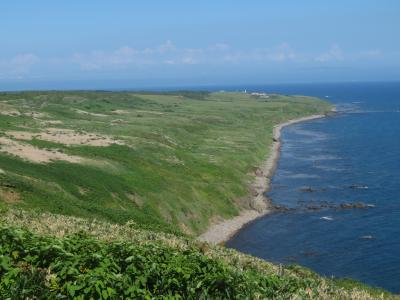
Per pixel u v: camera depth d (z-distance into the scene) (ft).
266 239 179.63
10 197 119.34
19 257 41.50
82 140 256.52
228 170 264.72
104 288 36.73
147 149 263.70
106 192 171.94
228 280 40.57
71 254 40.60
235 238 182.19
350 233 182.60
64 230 63.57
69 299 36.58
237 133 417.69
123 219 131.75
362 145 396.98
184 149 311.47
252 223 199.93
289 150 380.37
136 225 101.81
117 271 40.63
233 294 40.42
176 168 243.60
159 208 181.37
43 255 41.29
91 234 60.70
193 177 236.02
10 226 47.21
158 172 223.51
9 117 312.91
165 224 137.69
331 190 248.52
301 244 172.86
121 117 417.08
